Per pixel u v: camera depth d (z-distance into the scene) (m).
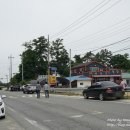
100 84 30.14
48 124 14.33
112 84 29.80
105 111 18.66
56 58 105.25
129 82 81.56
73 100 30.14
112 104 23.58
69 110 20.25
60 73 104.00
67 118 16.20
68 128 12.87
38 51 104.25
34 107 23.83
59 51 105.88
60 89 53.25
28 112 20.22
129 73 84.31
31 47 105.81
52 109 21.44
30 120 16.05
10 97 40.59
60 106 23.52
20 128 13.41
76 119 15.62
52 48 105.50
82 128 12.69
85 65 91.88
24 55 105.06
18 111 21.11
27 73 104.19
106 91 28.83
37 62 103.38
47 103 27.28
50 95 45.31
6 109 22.78
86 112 18.58
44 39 104.56
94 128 12.54
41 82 71.62
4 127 13.83
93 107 21.61
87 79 84.25
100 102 26.23
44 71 104.00
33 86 56.31
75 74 98.69
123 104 23.31
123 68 125.06
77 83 83.88
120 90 29.28
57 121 15.21
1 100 17.06
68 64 106.81
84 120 15.06
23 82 94.19
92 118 15.70
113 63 127.00
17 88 81.31
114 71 82.25
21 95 47.50
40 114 18.73
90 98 33.03
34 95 47.09
